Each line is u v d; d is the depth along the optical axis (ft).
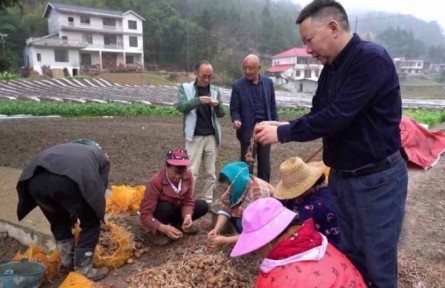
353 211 9.42
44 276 13.00
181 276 12.49
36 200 12.20
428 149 28.27
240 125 19.20
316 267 7.77
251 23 336.29
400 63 327.67
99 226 13.04
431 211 18.61
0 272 12.25
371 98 8.54
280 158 31.89
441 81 291.17
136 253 14.53
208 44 260.83
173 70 254.68
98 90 125.70
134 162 29.30
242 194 13.56
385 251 9.23
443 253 14.43
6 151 32.96
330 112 8.57
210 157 19.27
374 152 8.87
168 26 260.01
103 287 11.95
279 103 99.35
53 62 204.44
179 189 15.06
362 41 8.76
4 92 111.75
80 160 12.03
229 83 229.25
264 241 7.88
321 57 9.05
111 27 226.99
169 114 71.87
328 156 9.62
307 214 11.66
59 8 210.18
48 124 54.39
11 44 213.46
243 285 12.00
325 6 8.61
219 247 13.96
